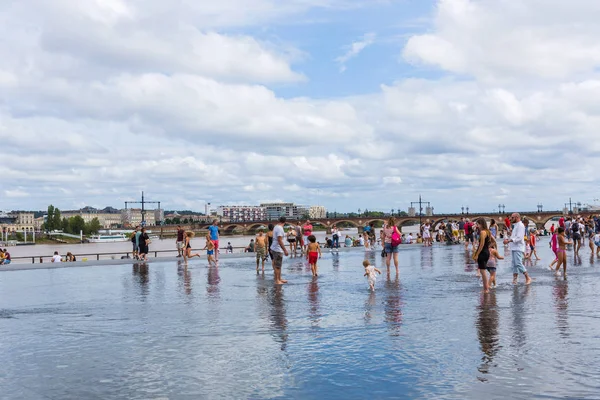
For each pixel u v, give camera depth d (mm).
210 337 13086
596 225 47906
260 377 9812
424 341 12094
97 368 10633
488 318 14570
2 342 13117
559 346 11383
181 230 44531
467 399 8414
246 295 20469
